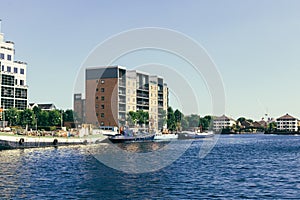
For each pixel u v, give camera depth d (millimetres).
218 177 48719
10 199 35219
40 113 147125
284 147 123625
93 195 37125
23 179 46062
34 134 99312
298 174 51688
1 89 137750
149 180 46031
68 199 35281
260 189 40125
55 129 133375
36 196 36406
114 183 43625
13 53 144250
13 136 90750
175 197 36406
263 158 78500
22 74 148250
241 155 87500
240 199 35375
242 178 47812
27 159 69188
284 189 40094
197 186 41969
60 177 47875
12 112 136375
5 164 61156
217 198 35844
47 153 82312
